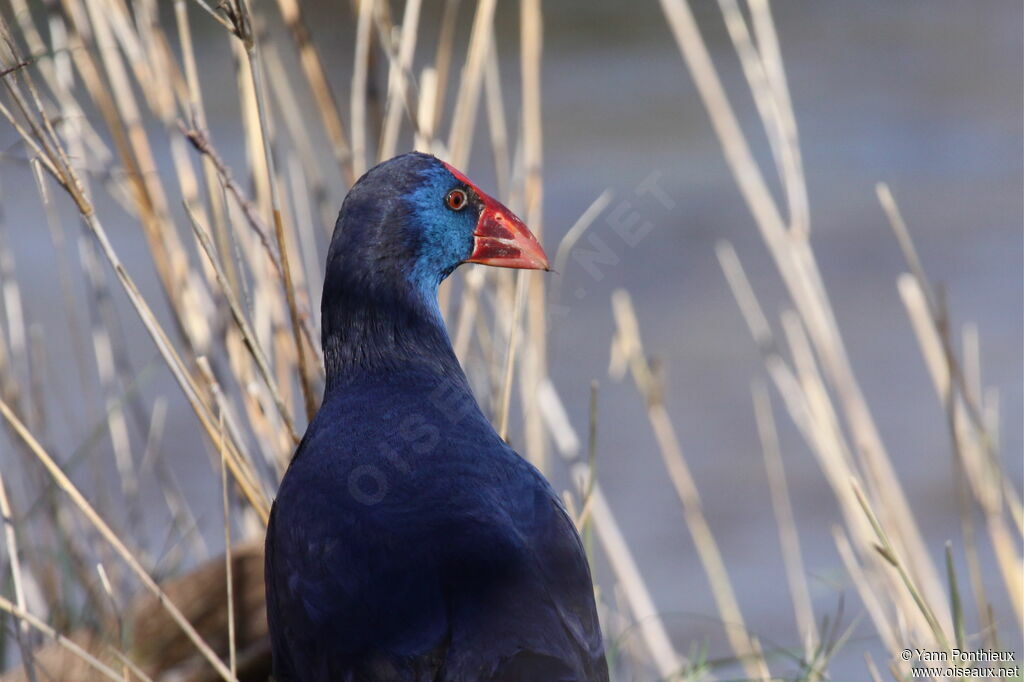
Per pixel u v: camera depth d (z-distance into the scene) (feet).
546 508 18.54
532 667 16.16
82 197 21.21
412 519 17.39
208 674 25.08
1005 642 29.73
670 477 43.14
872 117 78.74
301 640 17.52
